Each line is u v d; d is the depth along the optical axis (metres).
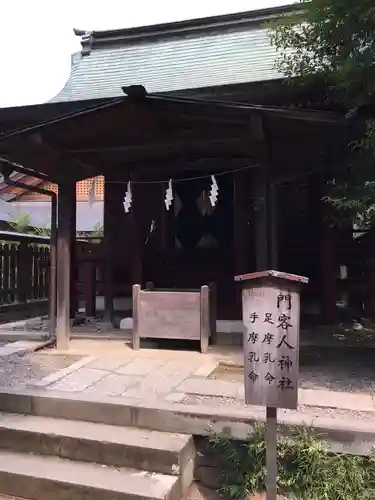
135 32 8.98
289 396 2.57
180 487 3.02
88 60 8.92
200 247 7.75
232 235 7.69
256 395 2.63
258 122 4.62
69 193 5.83
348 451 2.98
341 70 3.98
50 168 6.62
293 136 5.19
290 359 2.59
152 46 8.77
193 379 4.29
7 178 5.96
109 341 6.25
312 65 4.74
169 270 7.87
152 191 7.90
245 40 8.10
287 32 4.75
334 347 5.48
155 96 4.68
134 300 5.71
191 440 3.29
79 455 3.25
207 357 5.28
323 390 3.99
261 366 2.63
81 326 7.34
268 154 5.40
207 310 5.51
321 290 7.04
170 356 5.35
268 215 5.62
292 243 7.40
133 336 5.70
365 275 7.20
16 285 8.85
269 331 2.64
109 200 7.68
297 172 5.84
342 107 5.00
